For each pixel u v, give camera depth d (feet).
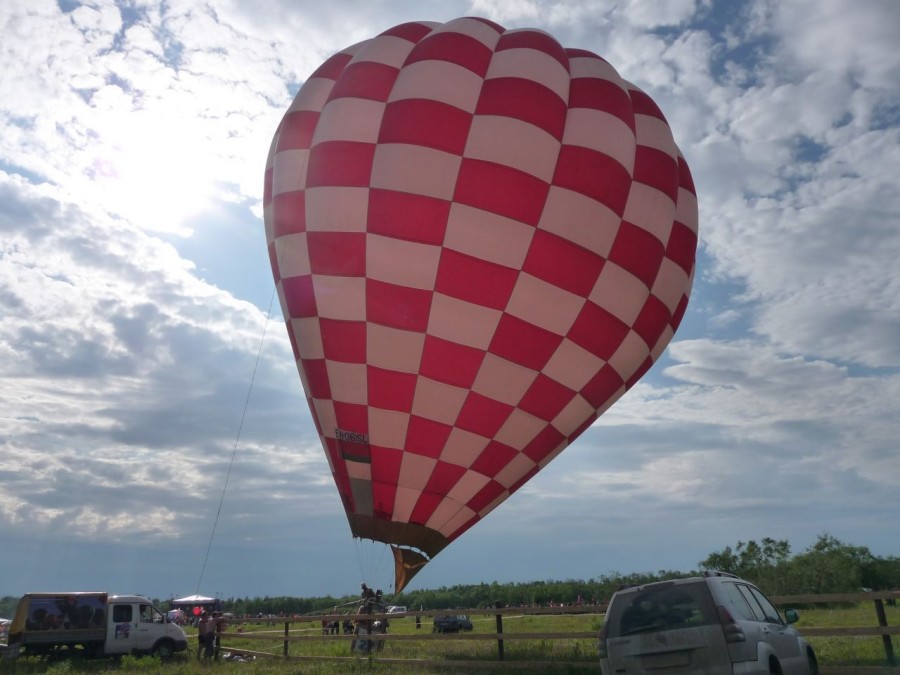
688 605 26.48
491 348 51.96
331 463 56.39
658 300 57.06
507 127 51.98
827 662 36.83
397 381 52.60
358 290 52.49
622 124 55.31
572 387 54.29
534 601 214.28
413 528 54.60
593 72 57.77
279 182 57.72
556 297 51.96
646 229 55.16
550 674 39.47
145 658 62.23
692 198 61.93
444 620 113.60
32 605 66.23
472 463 53.88
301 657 54.03
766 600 31.48
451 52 55.31
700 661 25.48
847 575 187.32
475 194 51.08
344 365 53.47
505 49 56.54
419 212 51.19
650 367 59.98
